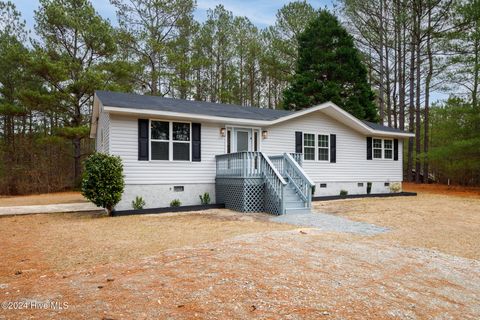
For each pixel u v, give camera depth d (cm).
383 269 452
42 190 2031
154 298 322
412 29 2288
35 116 2258
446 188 2044
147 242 586
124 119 1075
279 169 1184
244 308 308
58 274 407
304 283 378
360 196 1535
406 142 2802
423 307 346
